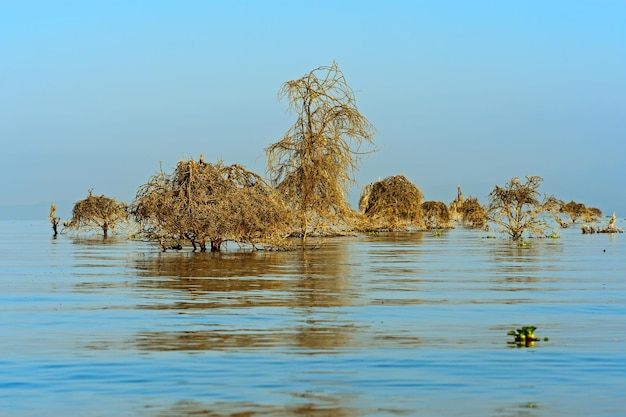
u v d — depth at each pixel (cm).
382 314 3469
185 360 2536
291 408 2020
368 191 14612
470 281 4862
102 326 3159
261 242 7919
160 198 7600
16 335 2962
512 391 2177
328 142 9806
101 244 9656
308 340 2858
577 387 2217
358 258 6912
